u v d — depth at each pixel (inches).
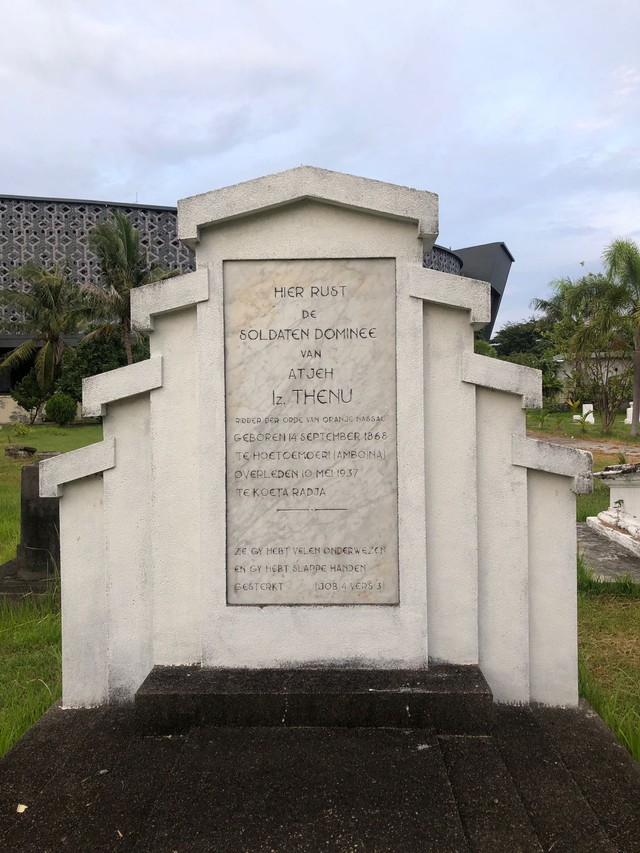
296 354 132.6
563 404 1358.3
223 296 132.0
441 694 120.0
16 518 368.5
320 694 120.3
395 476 132.3
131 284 1090.1
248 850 88.7
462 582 132.8
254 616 131.4
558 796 104.3
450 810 95.7
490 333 2357.3
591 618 211.3
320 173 128.6
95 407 133.1
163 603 134.4
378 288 131.9
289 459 132.4
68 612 139.6
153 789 106.7
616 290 847.7
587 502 400.5
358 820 93.8
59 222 1480.1
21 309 1456.7
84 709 139.1
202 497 131.6
